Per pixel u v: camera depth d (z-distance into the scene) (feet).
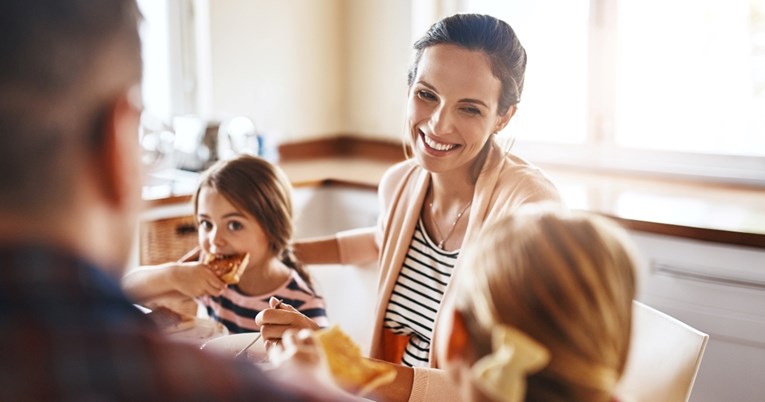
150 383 1.49
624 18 9.46
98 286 1.58
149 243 8.38
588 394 2.30
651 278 7.43
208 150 9.70
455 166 5.05
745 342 7.04
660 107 9.34
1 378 1.41
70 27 1.56
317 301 6.18
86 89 1.59
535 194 4.86
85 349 1.48
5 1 1.53
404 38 10.93
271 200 6.16
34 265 1.52
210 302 6.40
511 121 5.41
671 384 4.24
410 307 5.41
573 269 2.32
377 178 9.81
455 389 4.28
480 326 2.39
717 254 7.06
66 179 1.59
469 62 4.84
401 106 11.10
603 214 7.57
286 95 11.25
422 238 5.43
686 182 9.16
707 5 8.87
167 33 10.44
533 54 10.22
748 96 8.73
